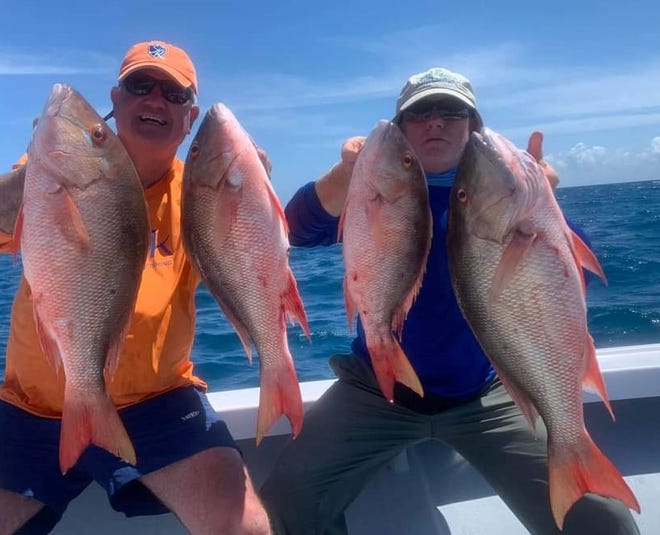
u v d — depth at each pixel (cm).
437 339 144
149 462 126
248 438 156
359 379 149
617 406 165
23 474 127
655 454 159
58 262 112
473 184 118
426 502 154
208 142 120
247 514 122
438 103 144
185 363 143
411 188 121
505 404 142
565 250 117
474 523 147
